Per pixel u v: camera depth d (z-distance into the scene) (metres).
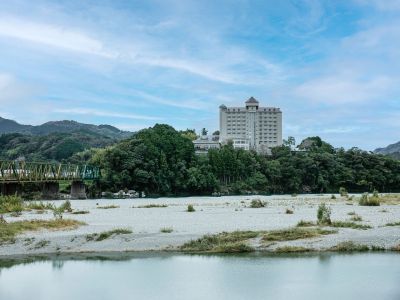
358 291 29.56
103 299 28.58
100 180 176.25
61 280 32.94
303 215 72.44
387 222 58.34
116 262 38.34
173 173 194.75
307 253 40.91
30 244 44.41
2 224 52.12
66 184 177.75
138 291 30.17
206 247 43.25
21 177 124.56
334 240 44.59
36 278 33.59
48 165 147.25
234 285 31.28
